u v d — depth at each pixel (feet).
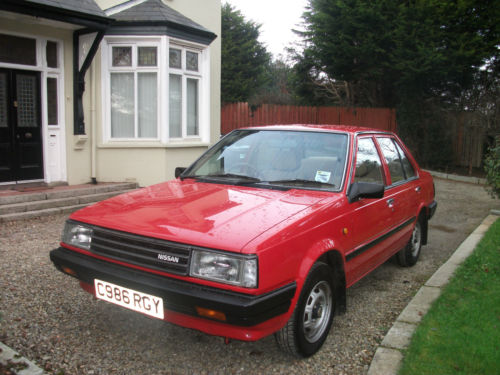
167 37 31.14
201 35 33.94
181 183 13.70
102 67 31.27
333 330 12.63
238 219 10.23
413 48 49.06
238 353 11.21
